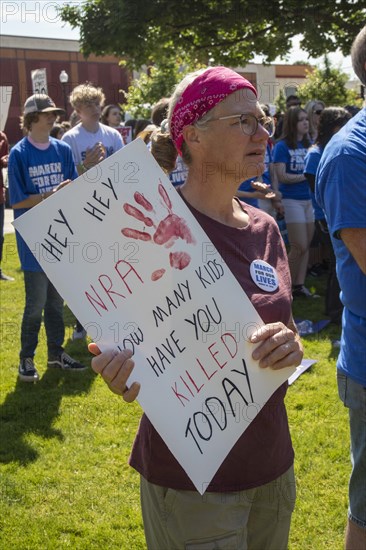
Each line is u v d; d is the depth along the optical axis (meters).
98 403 4.18
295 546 2.74
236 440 1.57
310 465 3.35
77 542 2.77
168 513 1.64
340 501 3.04
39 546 2.74
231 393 1.58
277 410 1.71
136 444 1.73
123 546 2.75
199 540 1.61
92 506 3.04
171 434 1.51
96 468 3.38
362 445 2.04
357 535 2.10
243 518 1.66
